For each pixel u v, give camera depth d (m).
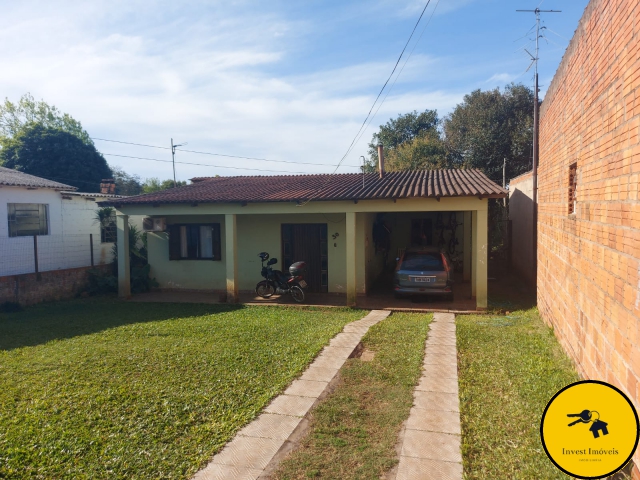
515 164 24.20
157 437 4.71
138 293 14.55
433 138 26.92
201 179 18.83
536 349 7.34
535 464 4.02
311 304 12.25
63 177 28.30
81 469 4.14
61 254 14.55
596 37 4.91
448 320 10.00
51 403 5.57
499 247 20.22
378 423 5.01
